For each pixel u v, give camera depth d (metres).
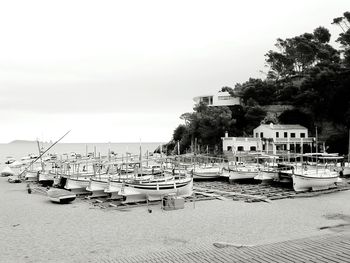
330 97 101.94
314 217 30.50
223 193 44.06
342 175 62.88
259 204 36.84
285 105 117.06
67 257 20.88
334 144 95.25
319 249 17.39
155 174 54.34
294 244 18.92
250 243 21.98
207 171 59.34
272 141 99.19
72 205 39.06
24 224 29.88
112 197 41.56
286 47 136.50
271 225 27.77
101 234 26.16
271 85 122.31
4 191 52.56
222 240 23.55
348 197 41.38
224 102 125.69
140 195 38.78
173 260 17.78
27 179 66.62
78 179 47.38
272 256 16.73
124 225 28.88
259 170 53.06
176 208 35.03
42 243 23.98
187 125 119.44
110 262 18.88
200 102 128.12
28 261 20.30
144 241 24.03
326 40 132.50
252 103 117.75
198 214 32.44
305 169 50.38
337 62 119.31
